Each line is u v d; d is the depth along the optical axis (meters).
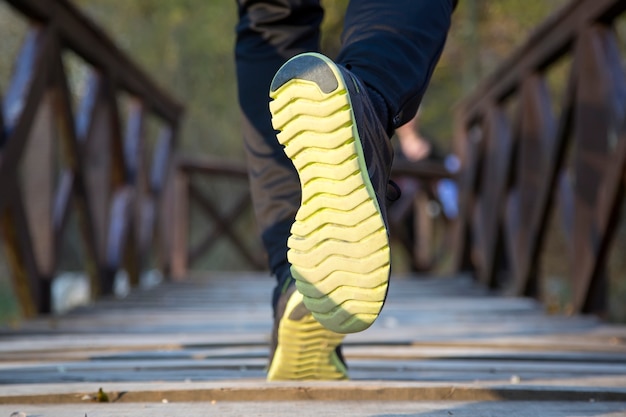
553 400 1.93
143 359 2.71
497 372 2.43
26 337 3.54
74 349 2.93
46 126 4.46
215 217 9.19
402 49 1.84
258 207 2.09
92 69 5.32
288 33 2.10
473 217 6.99
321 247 1.65
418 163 9.74
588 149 4.16
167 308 5.04
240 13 2.18
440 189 10.09
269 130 2.08
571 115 4.41
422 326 3.88
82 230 5.14
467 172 7.23
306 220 1.66
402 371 2.45
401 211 10.14
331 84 1.60
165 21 12.11
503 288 6.36
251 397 1.92
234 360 2.63
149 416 1.73
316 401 1.90
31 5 4.04
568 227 4.63
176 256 8.70
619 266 9.24
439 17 1.91
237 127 12.93
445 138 14.23
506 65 5.60
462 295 5.94
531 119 5.27
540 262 5.33
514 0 12.61
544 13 12.51
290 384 1.97
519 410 1.81
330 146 1.62
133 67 6.02
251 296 5.88
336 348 2.15
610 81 3.95
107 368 2.46
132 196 6.22
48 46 4.29
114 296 5.75
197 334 3.57
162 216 7.58
